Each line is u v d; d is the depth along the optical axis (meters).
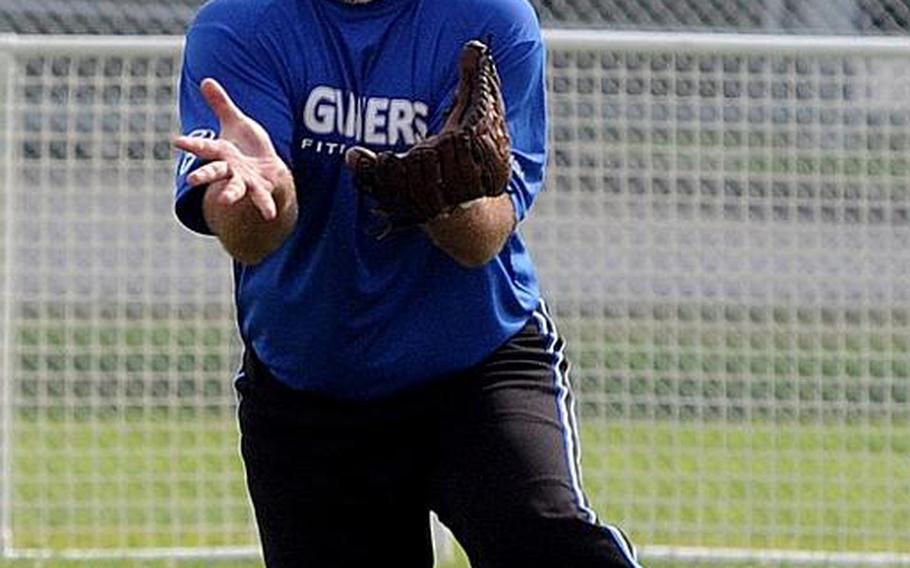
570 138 28.25
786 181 28.11
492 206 14.19
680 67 28.11
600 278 28.34
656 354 28.36
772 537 28.36
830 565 27.25
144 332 28.39
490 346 15.15
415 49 14.77
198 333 28.38
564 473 14.67
